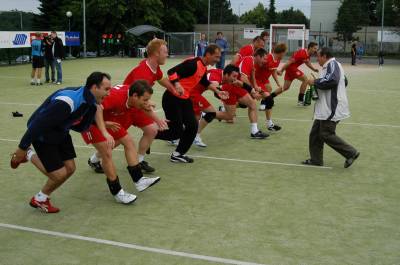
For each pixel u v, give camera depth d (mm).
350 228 4719
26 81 18609
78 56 38344
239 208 5250
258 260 3992
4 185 6004
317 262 3971
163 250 4168
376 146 8391
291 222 4859
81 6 42844
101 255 4070
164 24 49812
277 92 9414
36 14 47781
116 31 42844
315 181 6301
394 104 13539
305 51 12125
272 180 6328
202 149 8078
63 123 4492
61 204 5340
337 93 6562
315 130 6938
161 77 6570
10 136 8781
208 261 3961
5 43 25500
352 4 50625
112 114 5668
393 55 46594
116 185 5293
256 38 10188
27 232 4562
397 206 5383
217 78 8781
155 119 5918
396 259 4051
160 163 7148
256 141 8727
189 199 5539
